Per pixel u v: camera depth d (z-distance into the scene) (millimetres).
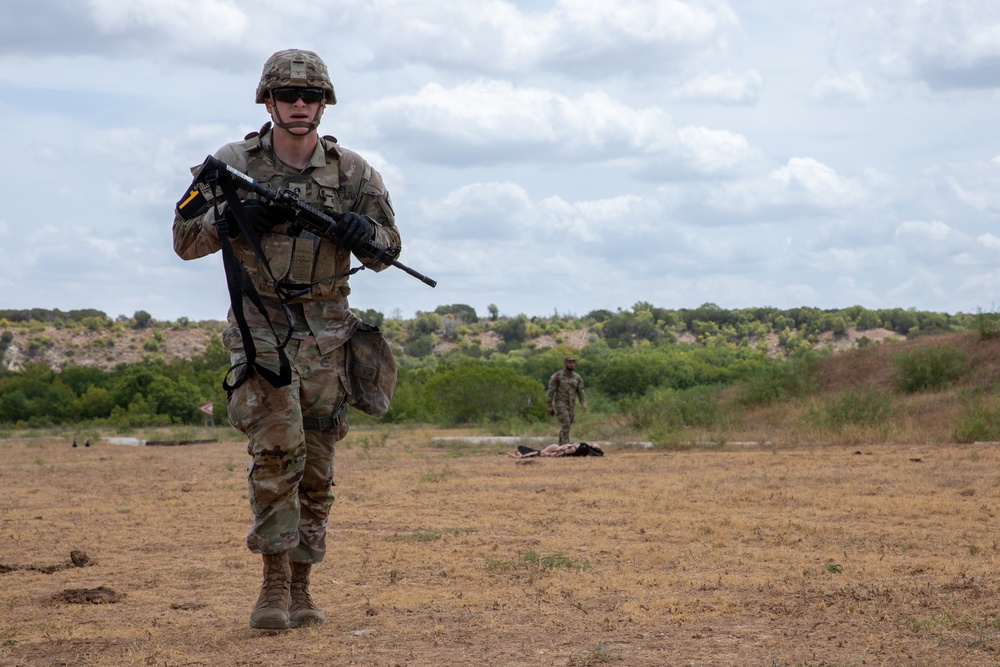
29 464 20984
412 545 7992
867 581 6137
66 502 12312
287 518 5078
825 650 4434
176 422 56719
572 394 23281
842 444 21250
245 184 5102
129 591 6340
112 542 8562
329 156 5371
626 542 8016
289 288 5176
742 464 15969
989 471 13531
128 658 4551
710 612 5328
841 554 7262
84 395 61906
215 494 12953
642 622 5113
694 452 20188
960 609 5250
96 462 21391
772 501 10602
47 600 6031
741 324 175500
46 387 65125
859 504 10172
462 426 40781
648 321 180875
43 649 4789
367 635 4934
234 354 5203
